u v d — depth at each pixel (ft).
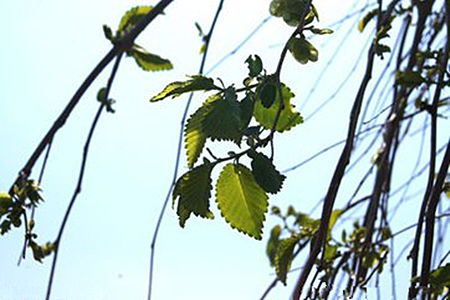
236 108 2.50
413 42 4.45
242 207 2.67
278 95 2.71
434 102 3.89
